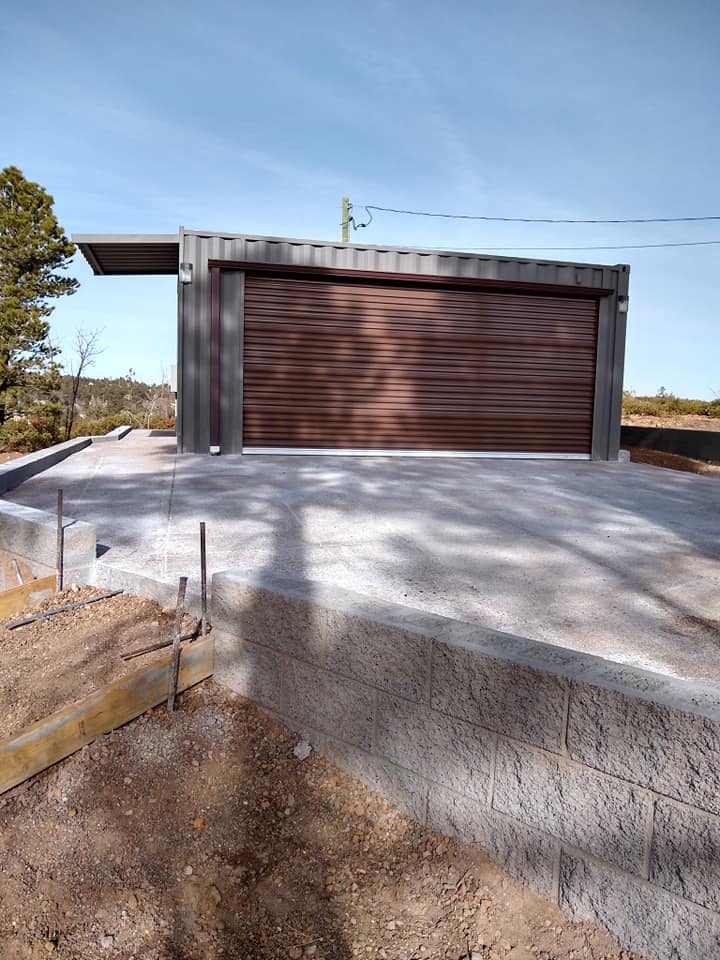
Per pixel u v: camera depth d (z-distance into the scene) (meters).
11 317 22.25
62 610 3.53
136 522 5.08
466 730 2.18
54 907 2.11
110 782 2.51
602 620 3.26
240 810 2.49
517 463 10.67
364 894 2.21
